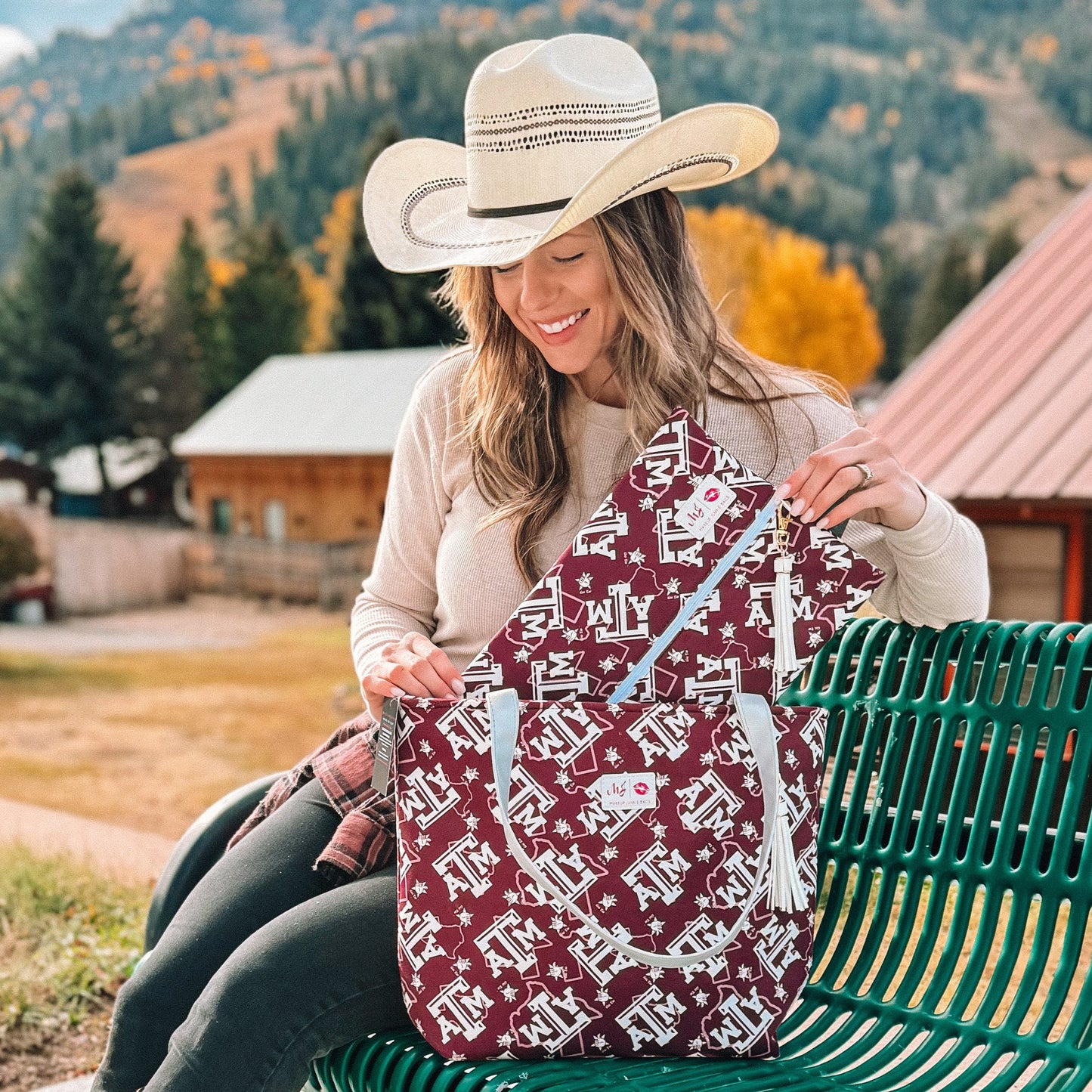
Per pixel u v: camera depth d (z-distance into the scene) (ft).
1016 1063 4.85
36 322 178.60
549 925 4.75
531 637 5.07
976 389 27.37
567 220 5.29
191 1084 4.97
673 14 571.69
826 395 6.03
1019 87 492.95
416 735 4.80
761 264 226.58
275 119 554.05
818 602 5.09
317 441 96.07
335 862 5.81
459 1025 4.82
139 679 54.34
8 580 78.43
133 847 16.28
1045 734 5.33
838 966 5.77
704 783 4.78
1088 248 30.50
